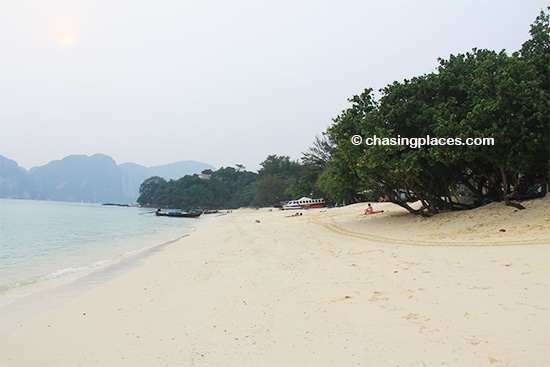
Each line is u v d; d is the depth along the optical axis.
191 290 8.79
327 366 4.41
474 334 4.84
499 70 13.91
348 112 19.78
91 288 10.06
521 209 14.03
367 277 8.52
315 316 6.20
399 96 18.59
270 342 5.26
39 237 26.69
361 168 17.17
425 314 5.73
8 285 10.80
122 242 23.48
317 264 10.81
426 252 10.68
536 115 12.80
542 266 7.50
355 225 20.72
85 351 5.44
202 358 4.89
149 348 5.37
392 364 4.31
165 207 149.12
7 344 5.93
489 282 6.95
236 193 144.50
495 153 14.15
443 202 19.58
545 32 15.81
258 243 17.53
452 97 16.38
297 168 119.38
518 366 3.97
